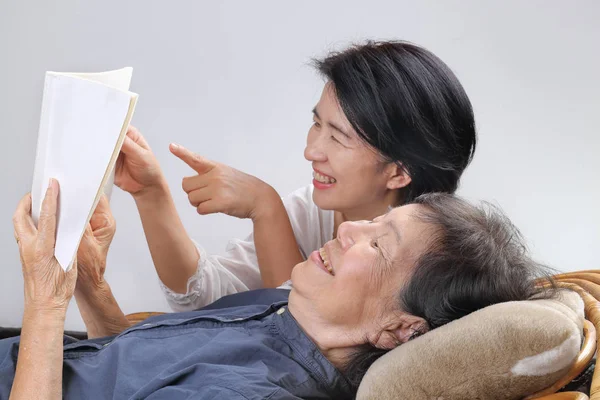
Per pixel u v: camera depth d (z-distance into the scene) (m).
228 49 3.71
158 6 3.69
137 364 1.61
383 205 1.96
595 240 3.64
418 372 1.41
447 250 1.60
